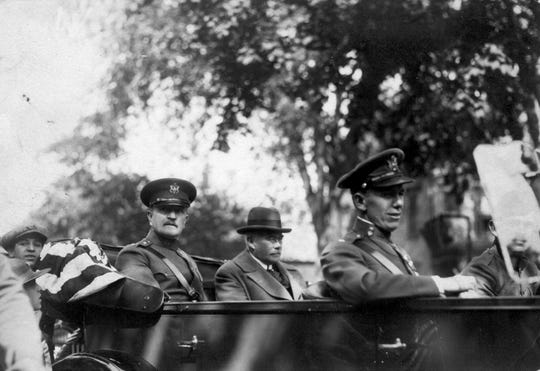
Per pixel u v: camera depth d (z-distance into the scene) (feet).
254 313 10.50
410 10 25.91
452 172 30.99
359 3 26.81
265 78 30.66
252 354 10.47
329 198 37.06
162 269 13.37
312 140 35.60
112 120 35.29
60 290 11.65
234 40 29.96
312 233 48.88
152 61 32.42
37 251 14.66
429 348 9.75
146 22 31.83
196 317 10.90
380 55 27.89
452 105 27.63
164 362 11.03
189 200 14.10
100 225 41.01
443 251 39.17
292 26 28.22
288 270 15.94
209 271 14.99
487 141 28.19
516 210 10.67
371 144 32.86
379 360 9.88
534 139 26.63
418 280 9.71
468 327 9.69
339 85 29.76
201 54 31.09
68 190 37.76
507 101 27.02
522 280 10.99
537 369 9.63
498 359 9.62
